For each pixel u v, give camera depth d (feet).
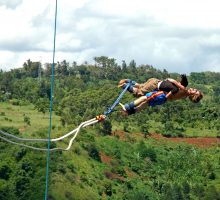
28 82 490.49
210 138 426.10
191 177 355.56
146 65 611.06
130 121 435.53
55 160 277.23
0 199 238.07
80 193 267.80
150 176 347.56
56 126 353.31
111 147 361.71
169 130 427.74
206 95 631.56
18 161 254.88
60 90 474.08
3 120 354.74
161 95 35.37
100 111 389.19
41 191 247.29
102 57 611.88
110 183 304.50
